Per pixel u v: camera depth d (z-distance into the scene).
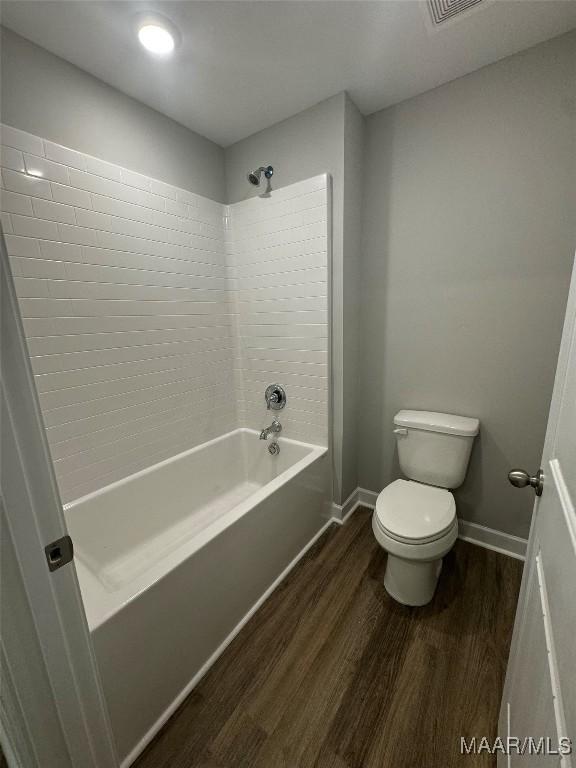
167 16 1.12
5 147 1.17
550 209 1.37
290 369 2.04
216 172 1.99
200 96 1.54
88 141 1.40
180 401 1.94
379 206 1.77
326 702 1.10
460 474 1.63
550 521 0.66
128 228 1.58
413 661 1.22
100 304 1.51
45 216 1.29
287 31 1.19
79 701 0.63
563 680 0.46
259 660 1.25
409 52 1.31
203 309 2.00
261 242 1.96
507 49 1.31
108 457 1.62
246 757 0.98
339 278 1.75
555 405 0.75
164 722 1.07
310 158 1.69
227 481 2.25
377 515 1.45
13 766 0.58
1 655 0.51
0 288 0.46
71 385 1.45
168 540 1.81
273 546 1.55
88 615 0.89
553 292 1.42
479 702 1.08
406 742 0.99
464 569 1.64
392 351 1.89
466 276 1.60
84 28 1.15
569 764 0.39
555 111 1.30
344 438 1.98
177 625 1.10
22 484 0.50
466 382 1.70
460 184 1.54
